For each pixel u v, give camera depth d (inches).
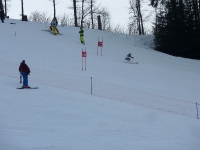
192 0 1830.7
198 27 1750.7
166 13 1775.3
